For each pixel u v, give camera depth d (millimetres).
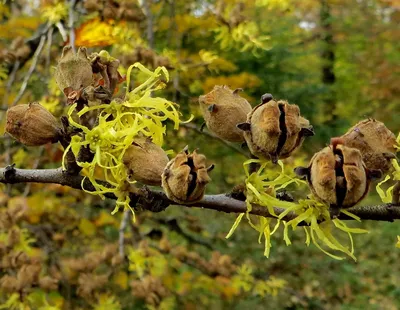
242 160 5020
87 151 1230
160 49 4438
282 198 1255
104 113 1229
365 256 8273
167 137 4152
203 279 4191
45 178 1321
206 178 1080
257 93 5754
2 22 4547
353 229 1131
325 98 8086
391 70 10148
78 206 4516
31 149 4086
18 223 3355
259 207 1210
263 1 3559
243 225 6766
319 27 10133
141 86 1208
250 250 7285
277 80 5898
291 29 7207
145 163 1168
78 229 4574
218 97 1277
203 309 5332
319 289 7164
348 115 9609
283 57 5836
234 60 5324
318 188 1053
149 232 4215
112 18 3246
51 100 3230
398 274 7805
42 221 4328
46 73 3463
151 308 3432
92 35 3203
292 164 3475
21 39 3654
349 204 1046
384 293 7465
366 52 10492
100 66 1278
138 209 1221
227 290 4086
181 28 4195
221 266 3975
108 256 3578
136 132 1161
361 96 10414
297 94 6332
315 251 7801
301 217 1147
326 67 10047
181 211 5441
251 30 3516
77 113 1192
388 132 1218
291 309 5887
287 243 1141
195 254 3975
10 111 1274
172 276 4141
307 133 1164
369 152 1196
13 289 2883
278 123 1130
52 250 3969
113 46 3543
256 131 1158
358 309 6938
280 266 7352
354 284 7457
